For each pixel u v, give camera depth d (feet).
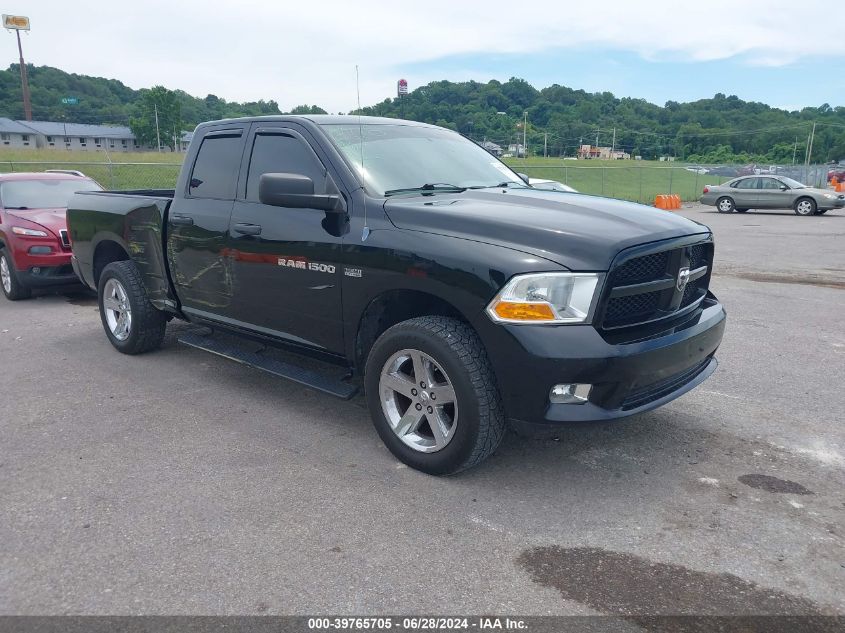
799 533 10.32
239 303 15.29
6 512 10.86
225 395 16.35
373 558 9.59
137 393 16.48
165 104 321.11
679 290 11.80
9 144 303.89
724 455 13.02
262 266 14.35
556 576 9.22
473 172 15.34
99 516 10.71
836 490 11.68
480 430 11.07
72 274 27.99
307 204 12.57
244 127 15.44
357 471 12.28
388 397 12.42
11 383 17.22
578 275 10.30
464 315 10.98
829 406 15.60
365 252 12.22
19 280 27.68
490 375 11.05
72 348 20.61
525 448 13.26
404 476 12.08
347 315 12.86
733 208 82.99
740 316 24.79
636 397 11.26
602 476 12.13
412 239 11.65
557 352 10.19
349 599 8.72
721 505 11.15
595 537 10.17
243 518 10.65
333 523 10.50
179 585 8.99
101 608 8.54
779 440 13.73
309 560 9.54
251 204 14.74
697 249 12.70
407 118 18.17
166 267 17.51
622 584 9.05
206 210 15.78
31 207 30.01
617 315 10.96
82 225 20.67
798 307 26.37
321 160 13.61
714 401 15.92
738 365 18.71
